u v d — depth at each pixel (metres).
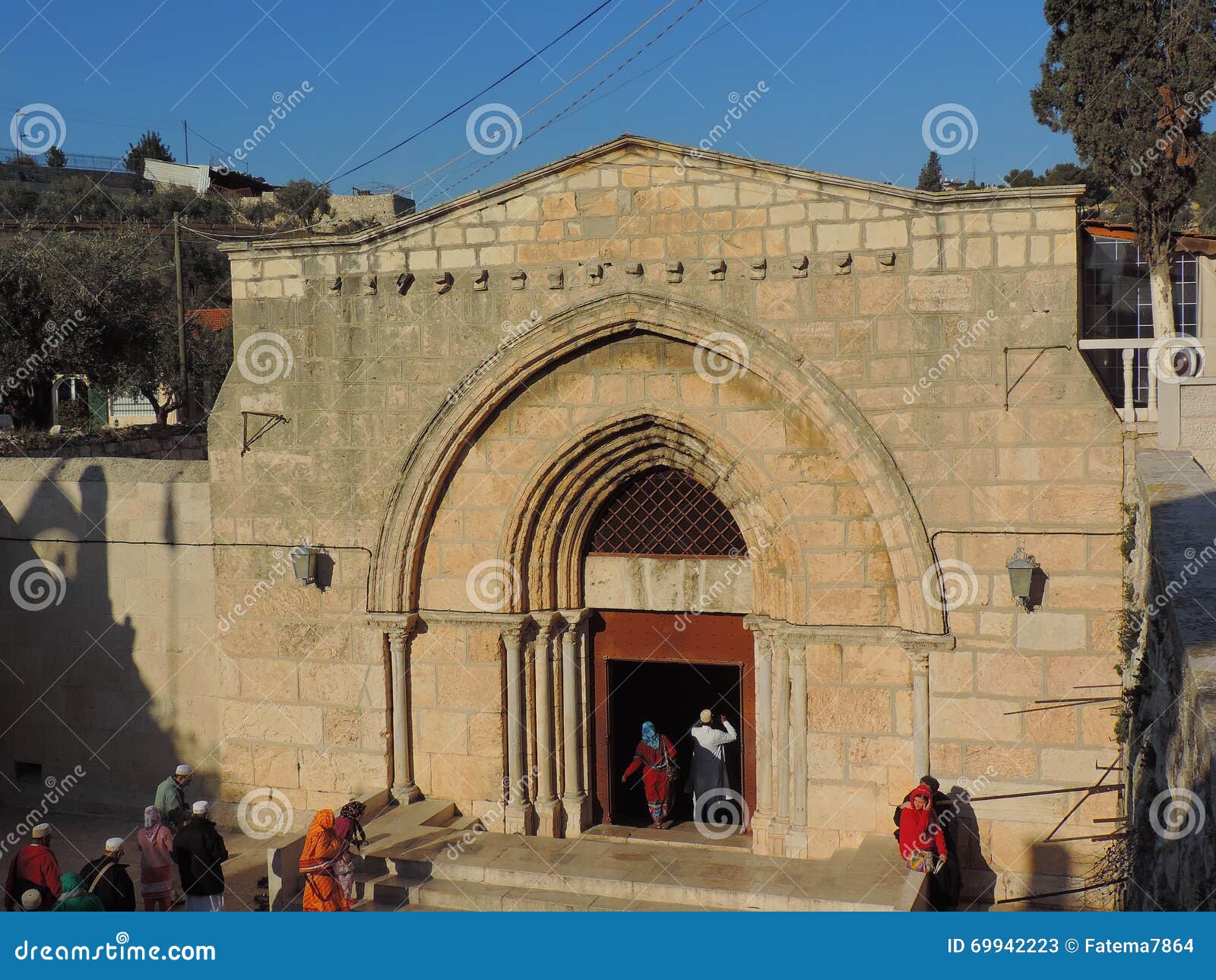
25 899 11.45
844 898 12.24
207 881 12.86
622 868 13.82
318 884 12.75
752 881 13.18
